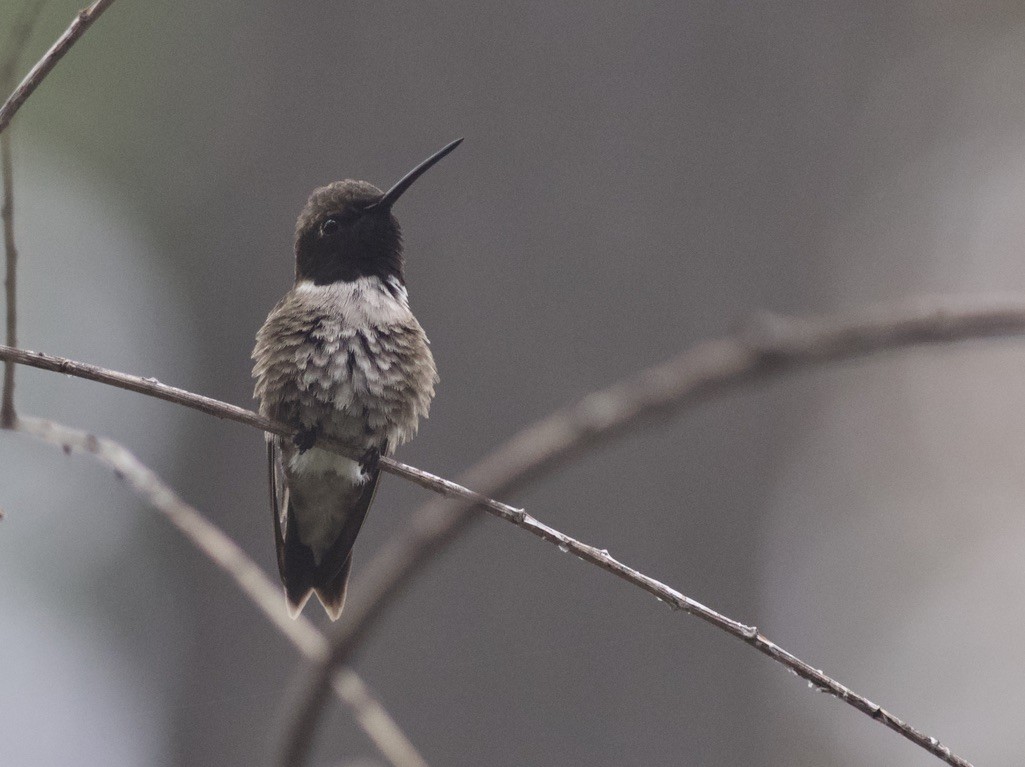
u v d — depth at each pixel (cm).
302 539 805
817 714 1268
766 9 1216
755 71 1205
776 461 1163
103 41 1523
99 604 1531
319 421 779
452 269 1109
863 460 1416
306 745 760
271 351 791
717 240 1155
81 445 711
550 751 1030
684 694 1058
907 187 1323
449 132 1145
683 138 1161
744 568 1113
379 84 1166
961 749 1505
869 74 1288
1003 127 1459
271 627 1104
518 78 1150
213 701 1103
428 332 1097
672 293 1129
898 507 1516
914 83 1351
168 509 727
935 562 1580
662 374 873
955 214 1422
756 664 1095
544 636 1049
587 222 1127
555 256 1117
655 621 1066
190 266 1245
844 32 1277
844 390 1354
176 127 1380
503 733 1030
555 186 1129
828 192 1222
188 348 1201
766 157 1191
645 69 1163
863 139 1262
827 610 1315
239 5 1295
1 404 689
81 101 1550
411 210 1123
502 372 1091
